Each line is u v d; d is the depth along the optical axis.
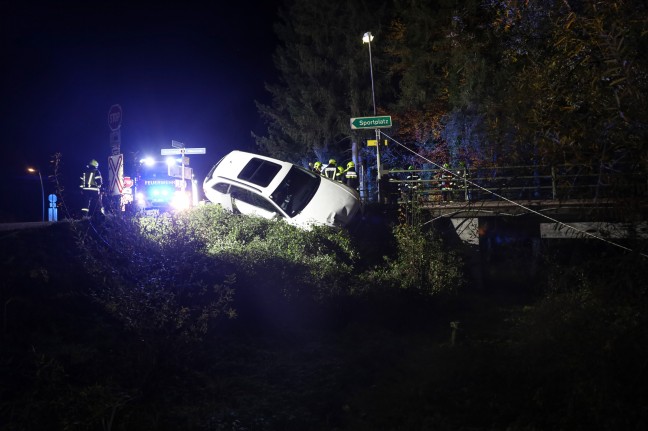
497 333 10.86
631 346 5.50
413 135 29.97
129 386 6.61
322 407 6.87
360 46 32.69
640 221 4.68
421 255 14.26
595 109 4.62
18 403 5.59
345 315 11.70
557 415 5.74
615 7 4.45
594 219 5.04
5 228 11.95
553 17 5.22
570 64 5.00
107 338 7.85
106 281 7.29
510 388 6.61
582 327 6.23
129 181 14.85
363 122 17.73
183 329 7.34
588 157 4.70
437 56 28.36
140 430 5.61
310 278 12.04
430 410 6.48
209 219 13.99
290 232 13.85
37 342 7.11
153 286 6.89
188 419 6.16
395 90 33.25
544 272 12.30
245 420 6.35
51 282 8.90
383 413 6.61
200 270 7.84
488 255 17.48
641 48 4.46
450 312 13.55
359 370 8.29
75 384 6.28
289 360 8.72
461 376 7.24
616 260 5.15
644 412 5.12
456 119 23.33
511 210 16.36
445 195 18.20
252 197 15.71
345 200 15.65
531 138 5.22
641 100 4.21
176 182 16.33
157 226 7.59
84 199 14.89
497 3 7.60
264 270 11.47
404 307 12.56
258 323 10.17
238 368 8.06
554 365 6.28
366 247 16.06
